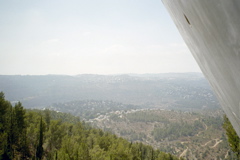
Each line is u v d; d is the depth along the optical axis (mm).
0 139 38938
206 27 969
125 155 46656
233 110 1429
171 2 1592
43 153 52562
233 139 17234
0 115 47281
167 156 88125
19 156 48406
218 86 1519
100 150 43094
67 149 39125
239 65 771
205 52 1352
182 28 1955
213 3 701
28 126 54938
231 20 646
